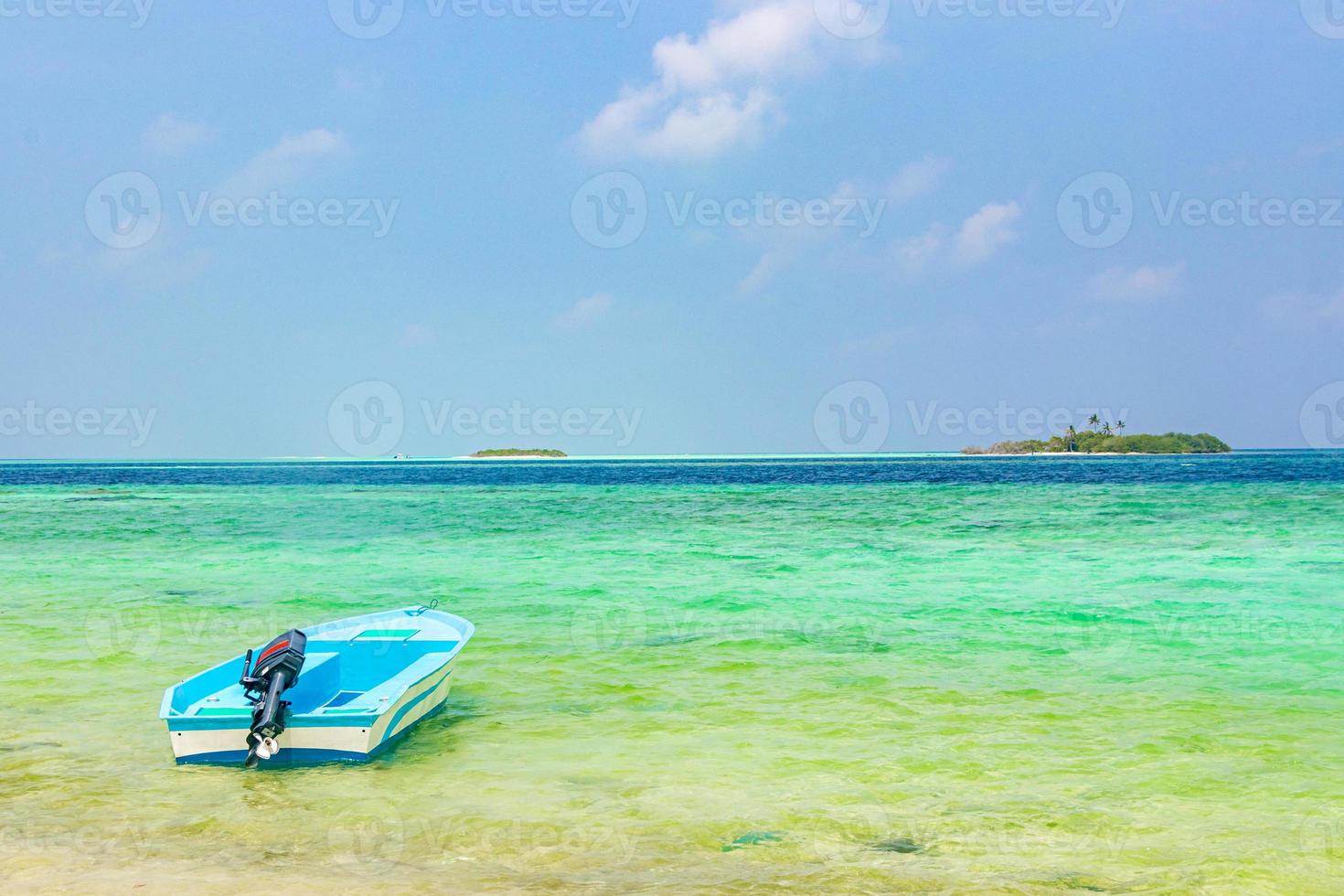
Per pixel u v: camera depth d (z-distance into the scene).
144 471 163.12
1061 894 5.84
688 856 6.46
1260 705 10.64
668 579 21.30
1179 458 192.88
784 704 10.72
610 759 8.73
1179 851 6.56
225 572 22.80
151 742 9.16
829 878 6.07
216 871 6.13
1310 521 35.00
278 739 8.30
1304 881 6.05
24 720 9.97
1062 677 11.99
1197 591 19.23
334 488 76.69
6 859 6.34
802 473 116.06
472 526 36.34
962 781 8.10
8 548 29.00
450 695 11.12
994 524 34.97
